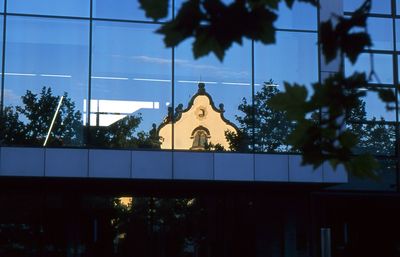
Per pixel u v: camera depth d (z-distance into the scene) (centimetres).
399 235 2408
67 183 2164
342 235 2378
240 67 2158
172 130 2105
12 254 2138
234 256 2256
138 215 2236
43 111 2050
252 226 2281
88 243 2188
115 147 2067
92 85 2078
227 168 2108
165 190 2261
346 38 325
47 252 2159
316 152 364
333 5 2188
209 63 2141
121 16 2109
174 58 2123
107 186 2231
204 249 2245
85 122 2062
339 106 347
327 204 2377
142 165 2070
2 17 2059
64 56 2075
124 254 2198
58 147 2034
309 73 2175
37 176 2014
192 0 306
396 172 2383
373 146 2364
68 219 2189
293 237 2305
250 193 2302
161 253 2220
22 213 2175
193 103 2122
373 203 2411
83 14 2097
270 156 2120
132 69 2102
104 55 2091
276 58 2172
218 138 2123
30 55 2059
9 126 2027
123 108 2089
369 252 2392
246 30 313
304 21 2189
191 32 311
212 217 2270
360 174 368
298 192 2338
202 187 2269
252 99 2150
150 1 306
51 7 2084
